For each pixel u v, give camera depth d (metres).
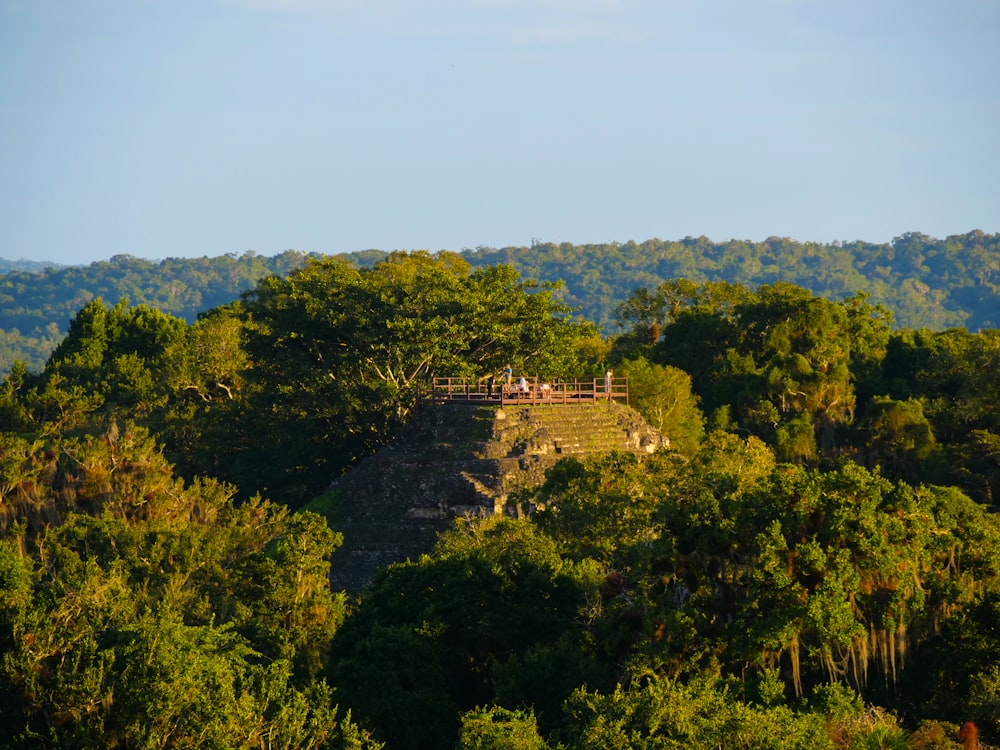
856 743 154.50
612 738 150.75
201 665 173.50
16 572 186.50
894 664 185.50
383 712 191.75
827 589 181.62
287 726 170.88
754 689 178.25
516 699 188.62
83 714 168.50
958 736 166.50
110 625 186.38
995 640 184.62
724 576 194.50
